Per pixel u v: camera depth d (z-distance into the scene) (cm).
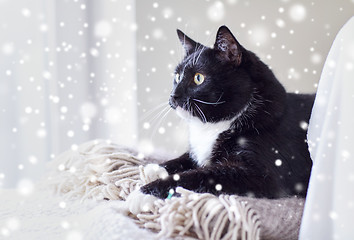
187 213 61
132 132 138
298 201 68
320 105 66
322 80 66
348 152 58
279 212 64
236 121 76
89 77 135
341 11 119
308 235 59
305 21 121
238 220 59
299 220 63
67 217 71
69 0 130
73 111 130
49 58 124
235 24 128
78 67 132
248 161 72
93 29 135
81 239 60
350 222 56
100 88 126
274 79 78
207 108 77
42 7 121
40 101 120
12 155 115
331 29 120
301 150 76
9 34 115
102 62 136
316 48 121
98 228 61
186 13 134
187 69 80
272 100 76
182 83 79
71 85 130
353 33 61
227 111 76
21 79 117
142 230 60
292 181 74
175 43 136
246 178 69
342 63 60
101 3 137
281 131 75
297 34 122
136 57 139
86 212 72
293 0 122
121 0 139
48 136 122
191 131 83
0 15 114
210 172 69
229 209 60
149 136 138
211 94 76
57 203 80
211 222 61
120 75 138
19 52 117
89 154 90
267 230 62
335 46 64
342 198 57
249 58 77
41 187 92
